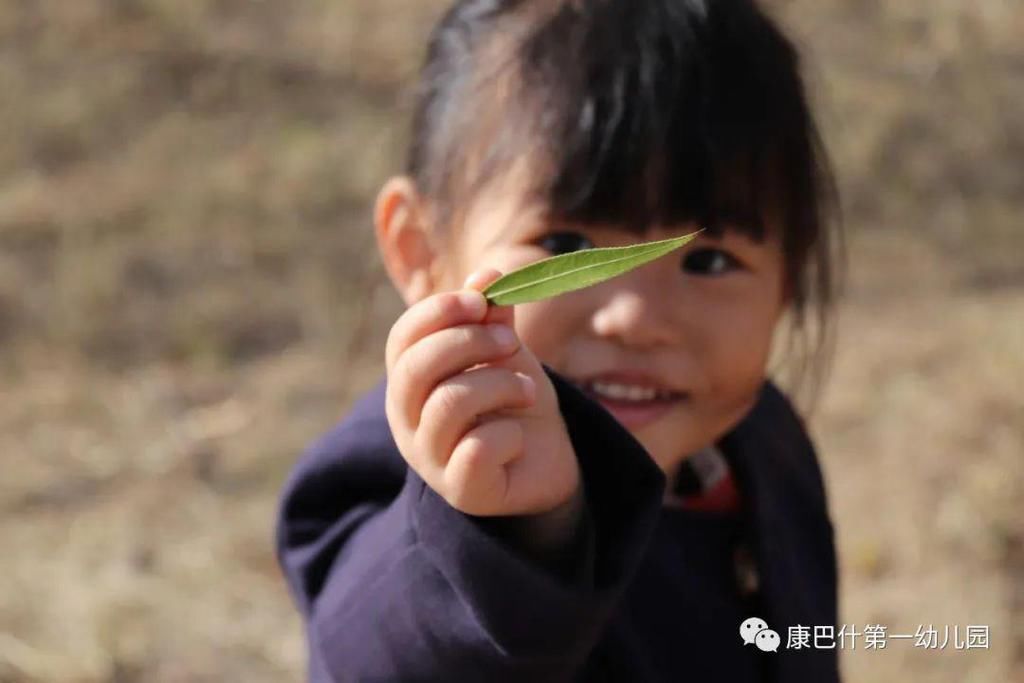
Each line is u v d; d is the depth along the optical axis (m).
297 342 4.86
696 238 1.73
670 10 1.76
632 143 1.67
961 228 5.88
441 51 1.90
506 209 1.71
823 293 2.04
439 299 1.22
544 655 1.30
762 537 1.87
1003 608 3.50
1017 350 4.76
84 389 4.49
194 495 3.92
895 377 4.62
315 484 1.70
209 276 5.18
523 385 1.24
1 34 6.57
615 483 1.32
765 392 2.15
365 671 1.42
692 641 1.76
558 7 1.78
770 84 1.80
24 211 5.46
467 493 1.24
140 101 6.22
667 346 1.69
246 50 6.58
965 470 4.06
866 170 6.14
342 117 6.19
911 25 7.35
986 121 6.57
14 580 3.46
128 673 3.19
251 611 3.43
